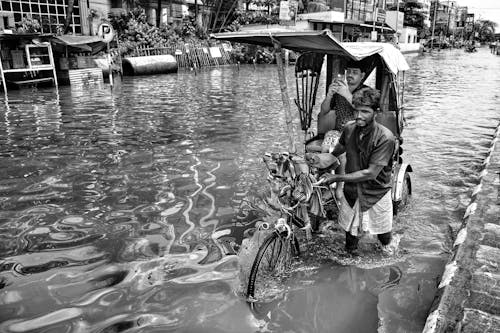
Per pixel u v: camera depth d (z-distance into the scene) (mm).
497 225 5281
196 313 4008
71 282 4469
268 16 41594
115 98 17281
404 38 63531
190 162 8570
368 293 4402
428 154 9453
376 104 4512
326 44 5129
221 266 4793
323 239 5461
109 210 6242
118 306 4090
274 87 21375
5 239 5387
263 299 4254
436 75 29188
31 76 20578
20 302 4141
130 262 4859
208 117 13352
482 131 11742
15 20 23625
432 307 3910
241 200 6633
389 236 5148
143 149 9508
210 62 35531
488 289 3951
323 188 5297
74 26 26406
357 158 4793
